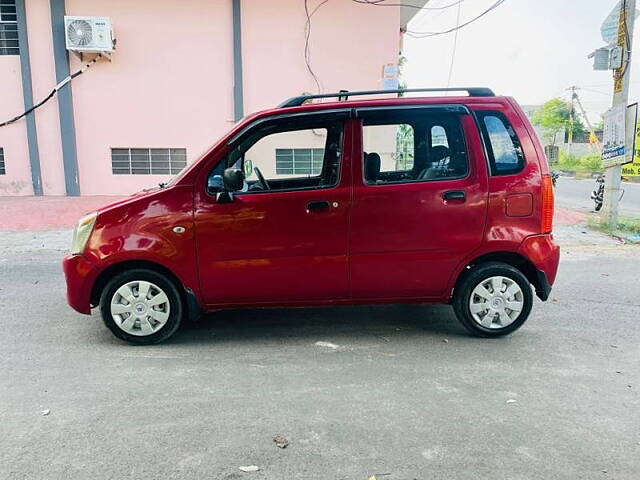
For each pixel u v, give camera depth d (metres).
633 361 4.09
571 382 3.70
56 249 8.16
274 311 5.30
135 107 12.46
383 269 4.33
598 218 10.82
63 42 11.98
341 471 2.67
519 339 4.54
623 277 6.68
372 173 4.53
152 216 4.17
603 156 9.73
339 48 12.48
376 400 3.42
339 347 4.36
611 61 9.02
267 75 12.51
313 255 4.27
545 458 2.79
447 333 4.69
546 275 4.43
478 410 3.29
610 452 2.84
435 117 4.36
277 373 3.83
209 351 4.26
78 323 4.93
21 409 3.28
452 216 4.30
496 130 4.36
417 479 2.61
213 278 4.24
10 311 5.29
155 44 12.30
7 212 10.71
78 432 3.02
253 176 4.77
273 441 2.93
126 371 3.86
